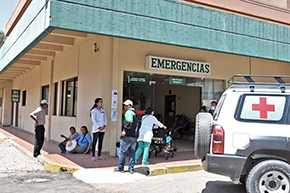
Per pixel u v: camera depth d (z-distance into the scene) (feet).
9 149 36.19
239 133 16.38
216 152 16.40
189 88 49.96
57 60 43.70
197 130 17.11
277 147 15.92
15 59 32.68
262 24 31.53
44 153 31.27
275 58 32.30
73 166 24.95
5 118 76.59
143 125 26.03
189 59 35.40
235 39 29.45
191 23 26.91
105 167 25.02
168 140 29.19
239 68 39.75
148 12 24.77
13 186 19.97
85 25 21.98
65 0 21.31
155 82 33.30
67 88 40.63
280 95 16.93
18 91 67.92
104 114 28.43
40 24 22.53
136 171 23.71
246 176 16.69
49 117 44.32
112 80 30.22
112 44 30.60
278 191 15.78
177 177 23.16
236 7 31.35
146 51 32.58
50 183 20.89
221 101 18.39
